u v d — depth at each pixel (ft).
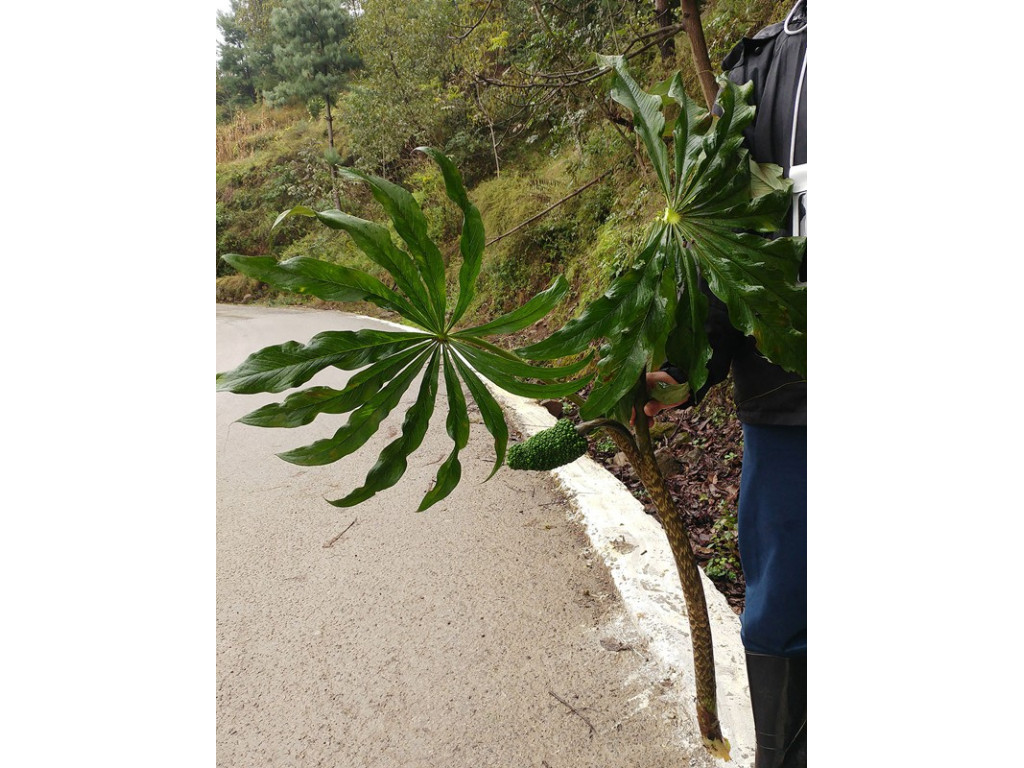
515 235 23.57
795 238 2.91
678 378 3.35
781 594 3.59
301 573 7.79
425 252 2.64
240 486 10.86
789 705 3.71
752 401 3.64
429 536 8.41
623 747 4.81
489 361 2.81
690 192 3.03
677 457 10.02
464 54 25.36
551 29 14.98
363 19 36.24
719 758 4.41
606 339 2.86
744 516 3.80
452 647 6.15
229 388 2.46
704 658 4.06
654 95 3.12
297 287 2.46
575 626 6.24
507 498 9.32
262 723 5.41
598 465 9.93
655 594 6.37
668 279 2.95
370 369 2.68
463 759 4.90
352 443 2.72
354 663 6.08
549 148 23.54
